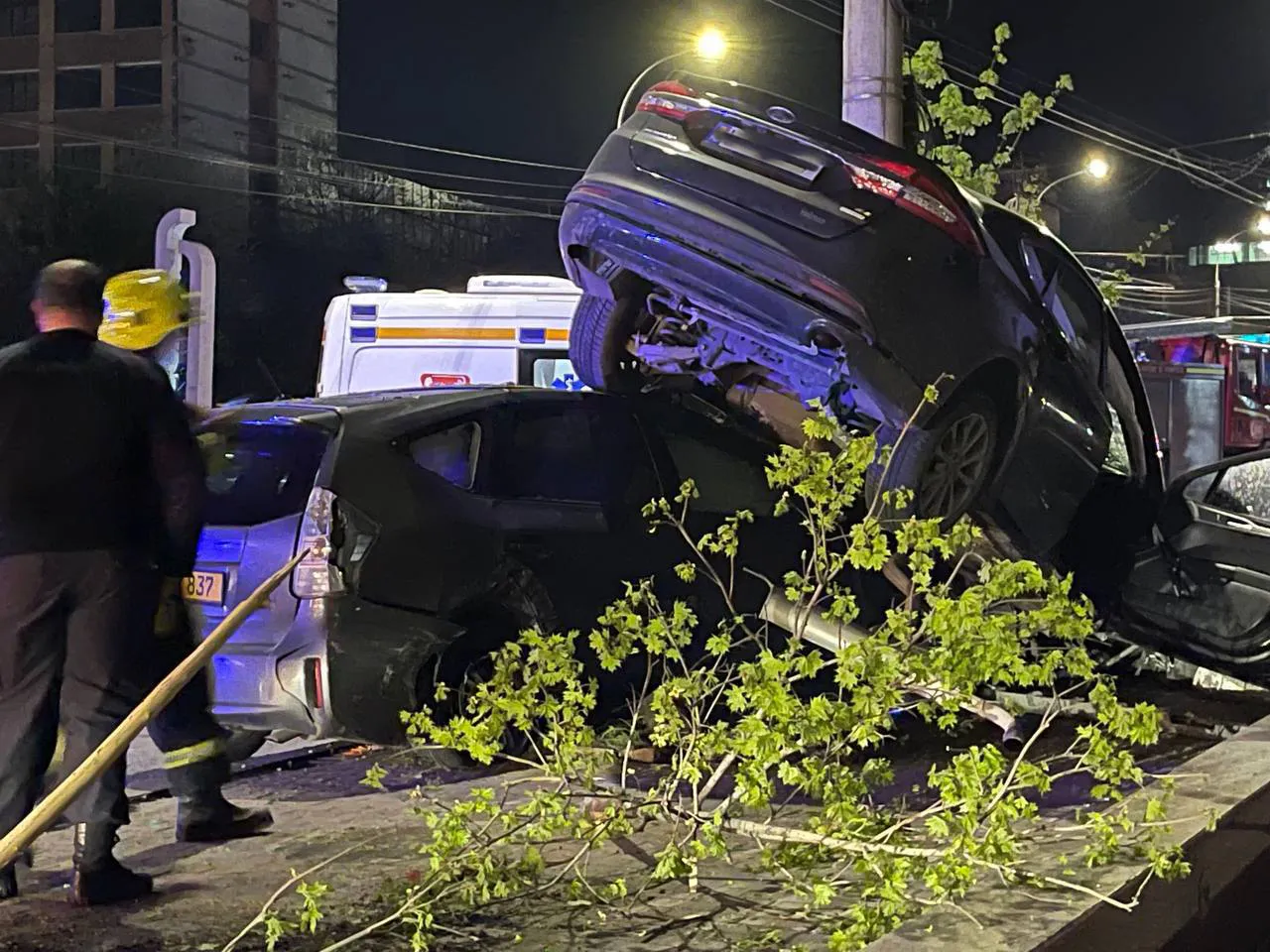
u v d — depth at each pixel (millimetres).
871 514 4688
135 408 4055
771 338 5977
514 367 10859
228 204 35062
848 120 8312
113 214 31141
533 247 40250
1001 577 4039
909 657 4008
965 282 5902
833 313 5715
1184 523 6910
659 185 6094
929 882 3365
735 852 4625
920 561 4250
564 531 5586
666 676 5133
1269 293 45000
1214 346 21109
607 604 5684
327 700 4867
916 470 5855
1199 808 4184
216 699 4992
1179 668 7625
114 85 48250
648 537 5902
